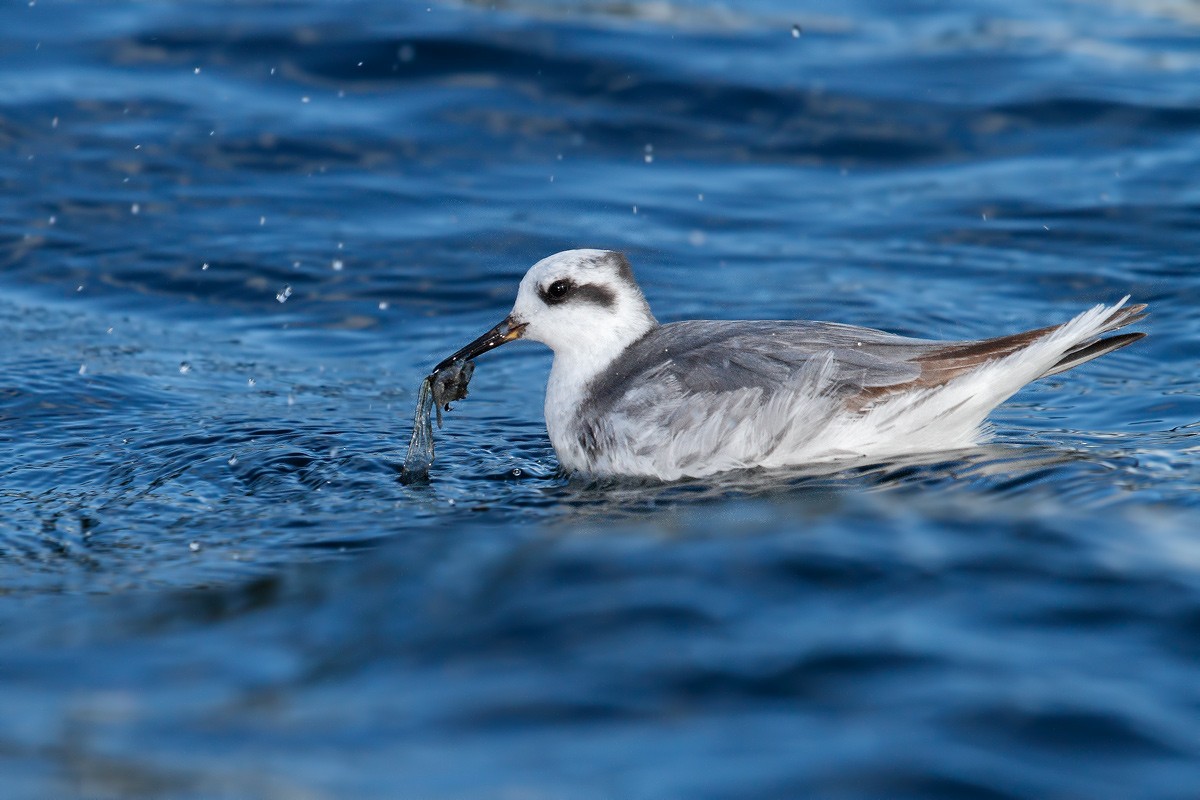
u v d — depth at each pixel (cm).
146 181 1753
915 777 581
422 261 1611
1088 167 1791
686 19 2270
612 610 739
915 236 1647
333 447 1159
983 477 970
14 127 1848
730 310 1473
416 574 827
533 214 1706
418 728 639
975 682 647
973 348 1045
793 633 702
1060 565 766
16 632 778
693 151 1869
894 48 2167
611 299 1148
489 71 2038
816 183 1794
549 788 587
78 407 1262
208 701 678
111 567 890
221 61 2045
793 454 1059
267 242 1634
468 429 1243
